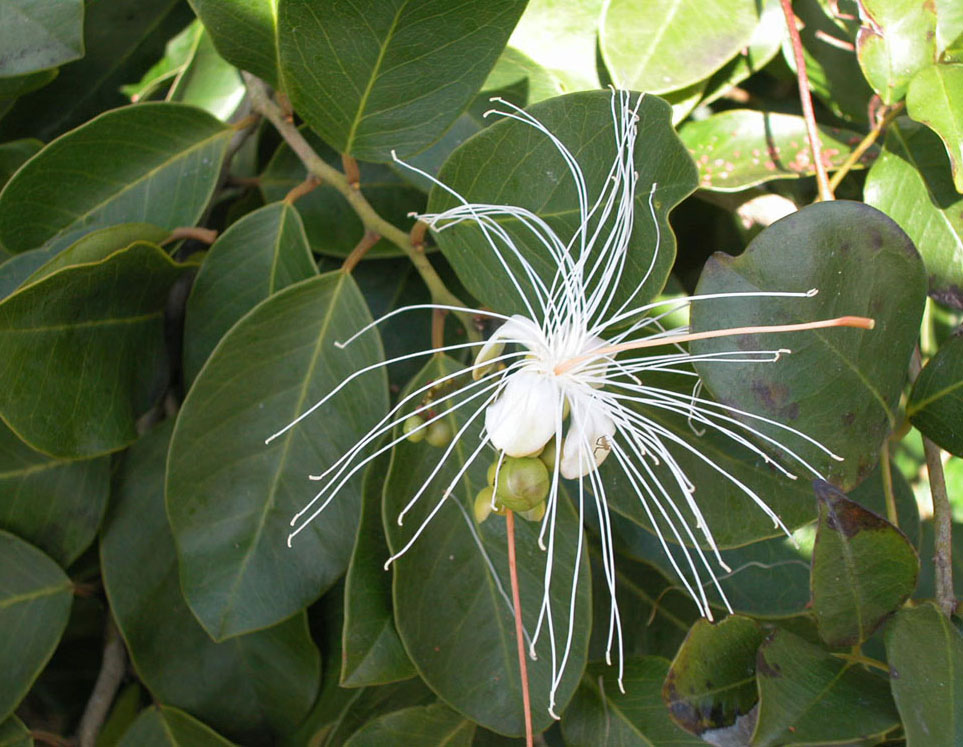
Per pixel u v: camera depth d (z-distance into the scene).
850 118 0.43
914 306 0.33
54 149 0.38
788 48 0.41
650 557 0.40
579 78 0.41
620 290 0.34
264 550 0.37
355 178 0.38
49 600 0.39
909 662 0.32
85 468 0.40
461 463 0.37
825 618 0.33
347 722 0.39
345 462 0.37
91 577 0.42
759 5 0.40
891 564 0.33
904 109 0.38
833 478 0.33
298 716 0.40
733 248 0.45
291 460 0.37
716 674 0.34
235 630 0.37
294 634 0.40
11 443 0.39
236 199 0.44
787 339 0.33
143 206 0.39
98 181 0.39
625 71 0.39
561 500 0.36
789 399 0.33
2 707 0.38
